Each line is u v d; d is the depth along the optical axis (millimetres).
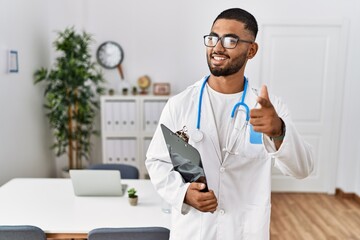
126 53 3867
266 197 1131
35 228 1486
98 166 2543
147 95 3701
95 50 3844
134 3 3779
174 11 3789
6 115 2861
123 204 1907
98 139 3992
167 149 1124
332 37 3713
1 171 2783
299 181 3979
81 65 3371
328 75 3781
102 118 3619
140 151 3674
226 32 995
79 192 2014
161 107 3621
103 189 2006
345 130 3791
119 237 1441
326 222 3195
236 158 1130
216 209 1124
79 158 3730
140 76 3908
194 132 1135
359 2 3518
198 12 3777
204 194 1008
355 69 3613
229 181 1136
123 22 3811
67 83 3381
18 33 3041
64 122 3525
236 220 1136
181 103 1192
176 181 1097
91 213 1780
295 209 3496
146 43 3850
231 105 1178
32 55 3361
